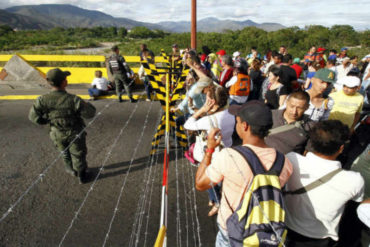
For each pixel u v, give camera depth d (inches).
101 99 284.7
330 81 97.0
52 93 117.0
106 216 111.7
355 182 57.5
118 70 258.4
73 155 127.0
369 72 210.7
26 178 138.2
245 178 52.9
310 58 330.6
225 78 189.3
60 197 123.3
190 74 137.6
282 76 122.9
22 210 113.7
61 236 100.3
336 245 67.6
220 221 60.6
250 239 49.6
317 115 104.8
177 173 144.7
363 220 58.9
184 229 105.0
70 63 469.4
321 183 59.1
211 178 57.0
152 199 123.6
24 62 306.8
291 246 65.6
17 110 245.0
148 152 168.2
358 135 160.7
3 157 159.9
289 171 56.5
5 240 97.7
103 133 197.8
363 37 1051.3
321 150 59.5
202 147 101.6
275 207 50.0
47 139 187.6
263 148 57.2
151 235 101.7
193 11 231.5
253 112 55.7
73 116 121.9
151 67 134.9
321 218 60.6
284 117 87.8
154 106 263.4
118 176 142.0
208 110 95.0
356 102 122.0
